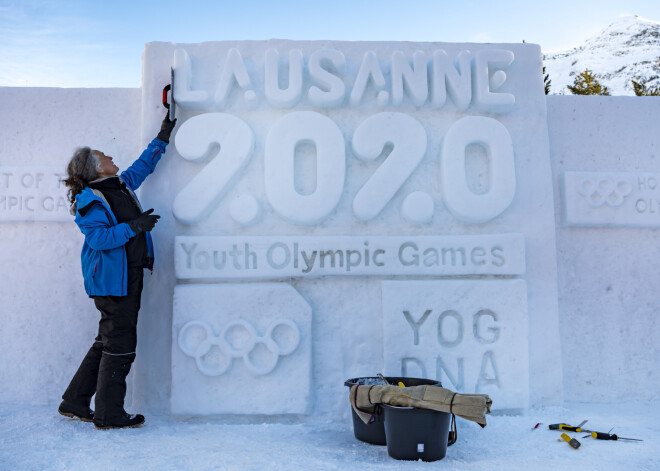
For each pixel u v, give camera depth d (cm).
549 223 429
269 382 392
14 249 434
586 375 444
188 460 288
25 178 434
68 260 433
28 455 292
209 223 414
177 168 419
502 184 419
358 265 405
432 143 427
